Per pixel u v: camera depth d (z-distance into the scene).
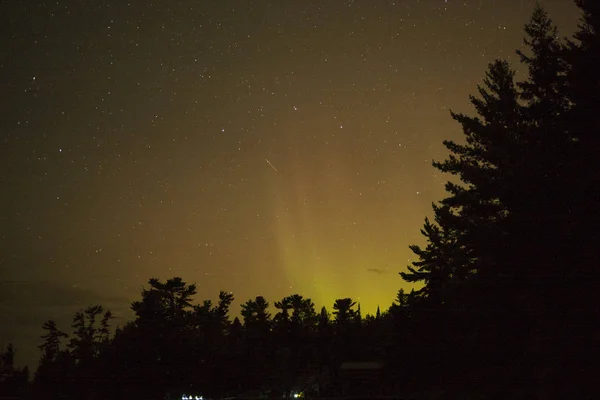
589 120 20.14
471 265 24.09
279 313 93.75
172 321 56.91
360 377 57.12
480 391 25.31
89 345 54.81
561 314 19.69
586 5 20.72
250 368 63.34
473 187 26.69
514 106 25.31
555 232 19.50
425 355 35.12
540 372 20.12
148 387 50.53
